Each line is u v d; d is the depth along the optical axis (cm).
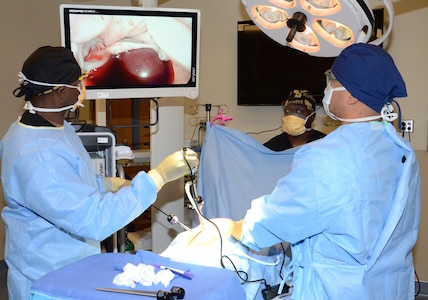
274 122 385
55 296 126
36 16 389
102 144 209
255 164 234
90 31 201
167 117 278
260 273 177
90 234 150
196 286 129
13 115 379
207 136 239
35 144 159
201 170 238
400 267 148
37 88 161
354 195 136
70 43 199
